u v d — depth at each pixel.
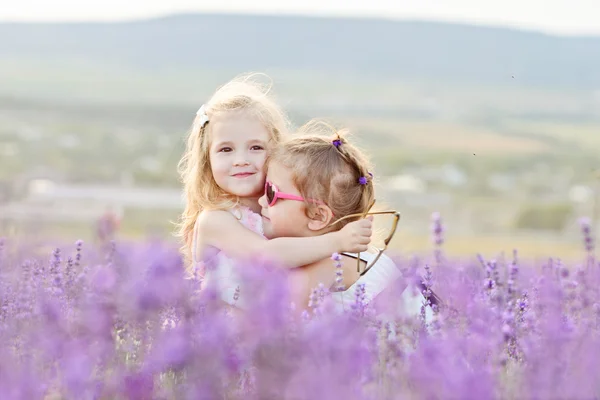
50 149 168.12
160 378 3.99
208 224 6.07
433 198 83.38
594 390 3.72
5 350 4.19
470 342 4.06
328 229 5.89
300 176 5.78
